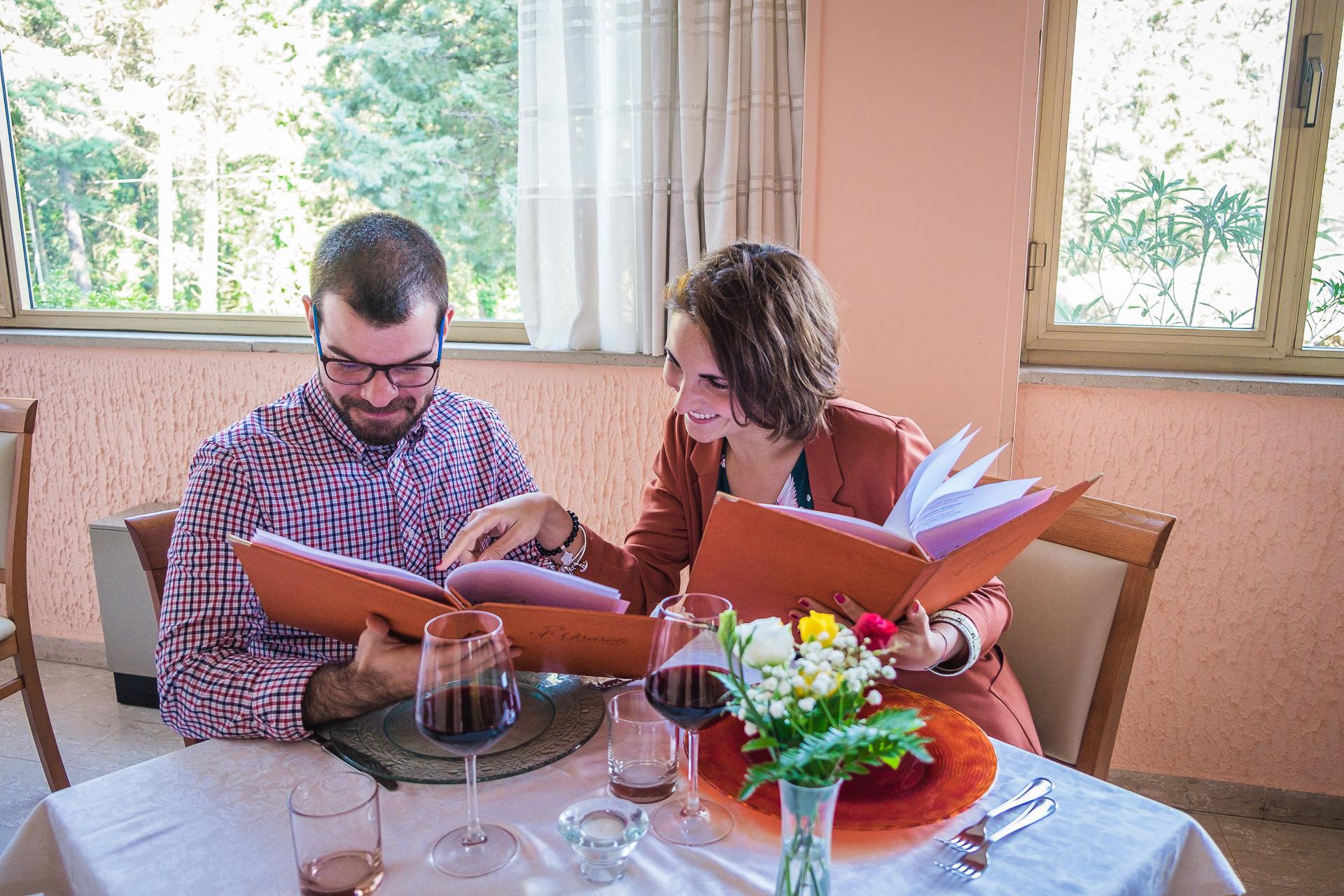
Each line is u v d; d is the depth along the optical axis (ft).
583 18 6.86
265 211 8.54
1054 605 4.25
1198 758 6.83
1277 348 6.48
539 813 2.76
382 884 2.43
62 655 9.23
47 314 9.04
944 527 3.34
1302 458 6.22
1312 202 6.25
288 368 8.23
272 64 8.23
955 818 2.75
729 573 3.34
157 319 8.82
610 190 7.13
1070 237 6.72
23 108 8.79
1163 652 6.75
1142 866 2.56
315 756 3.14
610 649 3.16
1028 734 3.99
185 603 3.64
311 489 4.05
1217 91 6.31
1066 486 6.71
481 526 3.95
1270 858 6.24
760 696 2.15
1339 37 6.03
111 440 8.82
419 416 4.10
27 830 2.77
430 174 8.10
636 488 7.64
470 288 8.20
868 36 5.86
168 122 8.55
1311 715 6.54
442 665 2.44
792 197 6.68
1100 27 6.39
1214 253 6.52
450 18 7.76
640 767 2.93
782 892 2.13
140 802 2.83
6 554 6.08
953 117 5.84
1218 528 6.47
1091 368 6.79
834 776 2.05
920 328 6.15
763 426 4.00
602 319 7.42
